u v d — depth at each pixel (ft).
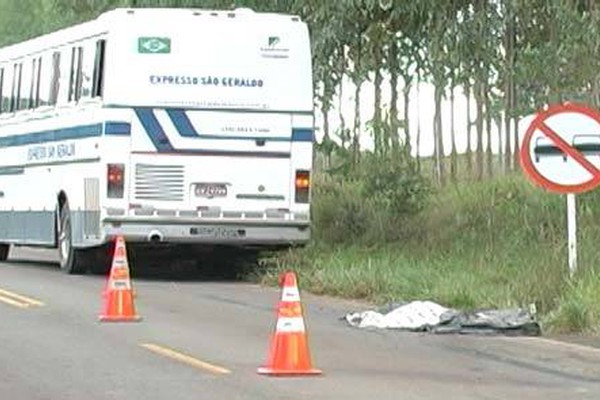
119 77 168.86
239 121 171.53
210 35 171.53
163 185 169.58
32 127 195.31
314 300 150.41
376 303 146.00
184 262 198.59
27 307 136.05
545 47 166.40
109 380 91.56
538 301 129.59
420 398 85.76
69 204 180.96
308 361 94.73
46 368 96.78
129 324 123.54
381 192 194.90
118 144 168.45
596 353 107.34
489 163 249.55
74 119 179.32
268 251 181.98
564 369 99.25
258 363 99.96
